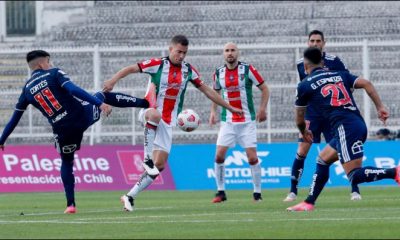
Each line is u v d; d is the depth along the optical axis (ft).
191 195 157.79
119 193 169.07
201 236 72.38
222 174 132.67
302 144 126.93
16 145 186.19
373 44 181.27
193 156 180.14
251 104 135.13
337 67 124.47
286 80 209.36
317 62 97.66
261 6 269.64
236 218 90.99
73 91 98.73
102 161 180.34
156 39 262.88
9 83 188.44
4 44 253.24
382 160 176.76
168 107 112.16
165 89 111.14
